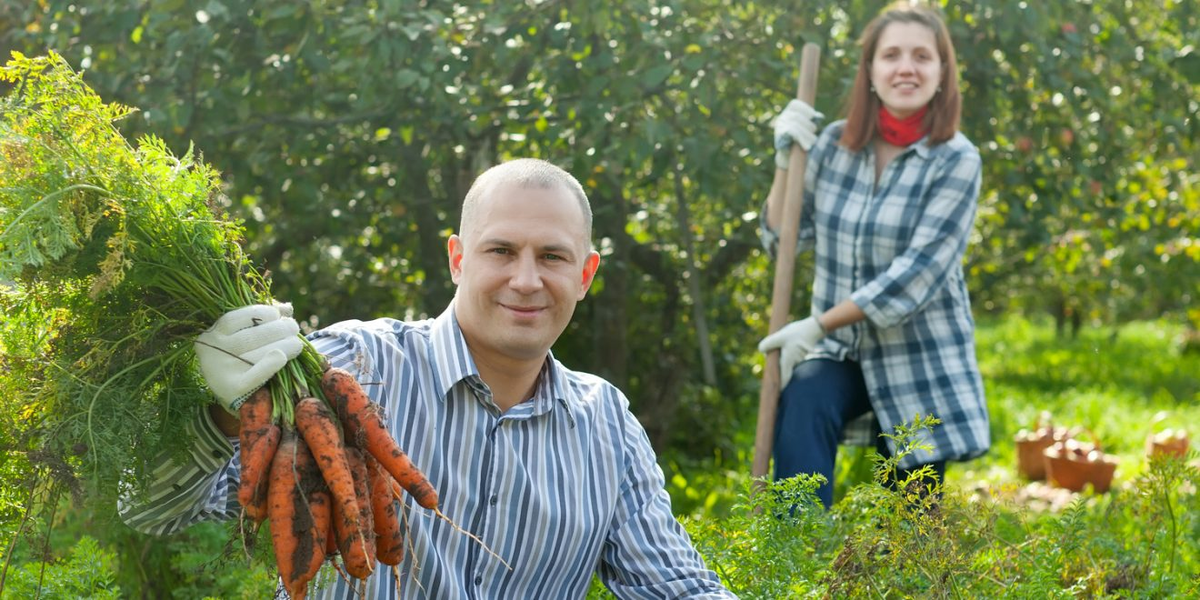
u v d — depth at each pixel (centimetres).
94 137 226
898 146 442
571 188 252
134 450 226
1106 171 661
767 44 547
